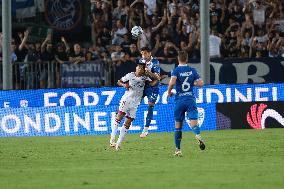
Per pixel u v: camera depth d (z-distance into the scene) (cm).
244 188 2184
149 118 4162
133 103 3522
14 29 5828
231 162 2897
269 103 4672
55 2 5812
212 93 4647
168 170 2661
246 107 4666
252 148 3472
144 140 4025
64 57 5256
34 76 4956
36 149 3628
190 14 5453
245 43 5391
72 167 2822
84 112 4556
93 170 2705
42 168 2803
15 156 3291
